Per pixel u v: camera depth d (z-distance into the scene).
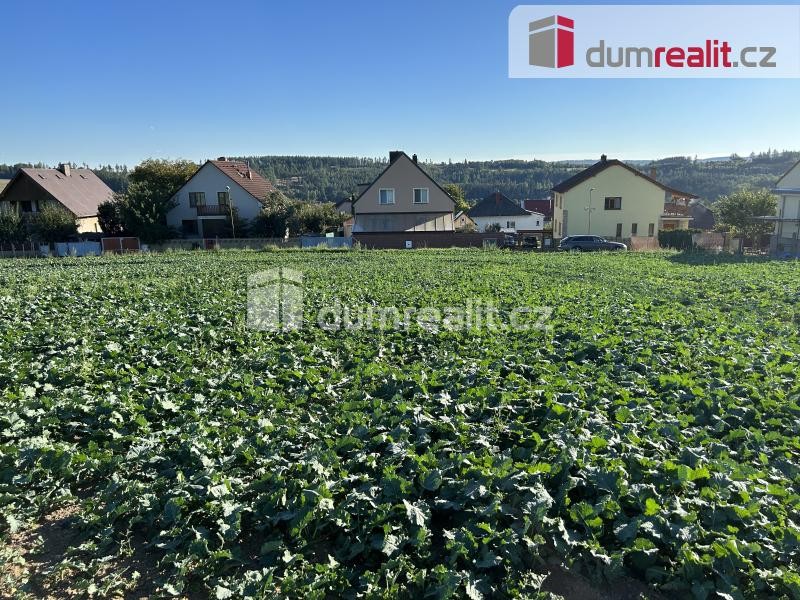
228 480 4.36
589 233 43.25
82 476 4.84
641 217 42.84
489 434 5.31
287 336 9.63
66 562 3.65
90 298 13.30
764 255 29.12
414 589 3.42
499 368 7.24
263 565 3.68
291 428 5.45
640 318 10.59
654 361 7.57
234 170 46.44
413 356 8.55
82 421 5.80
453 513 4.09
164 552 3.88
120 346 8.59
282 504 4.12
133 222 39.25
